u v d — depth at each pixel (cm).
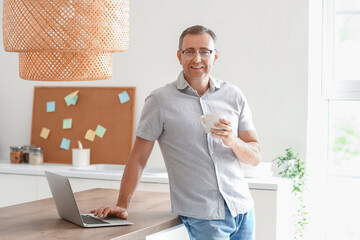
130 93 429
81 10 217
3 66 468
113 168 423
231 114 256
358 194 414
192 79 252
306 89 390
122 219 243
